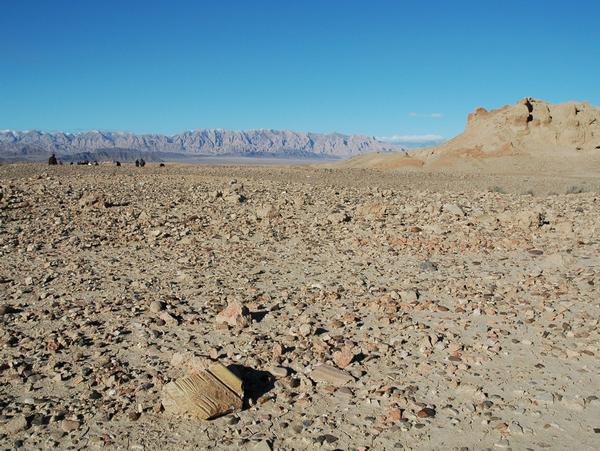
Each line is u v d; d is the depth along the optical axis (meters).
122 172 43.34
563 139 87.69
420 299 9.24
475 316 8.30
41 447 5.22
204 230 16.00
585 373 6.32
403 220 17.05
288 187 28.52
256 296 9.62
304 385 6.24
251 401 5.90
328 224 16.70
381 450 5.00
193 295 9.83
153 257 12.85
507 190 34.88
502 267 11.27
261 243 14.30
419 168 82.44
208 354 7.09
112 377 6.42
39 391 6.29
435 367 6.60
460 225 15.89
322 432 5.32
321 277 10.95
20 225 16.27
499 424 5.29
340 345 7.30
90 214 18.28
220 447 5.12
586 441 5.01
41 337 7.79
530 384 6.09
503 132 90.31
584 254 12.01
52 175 35.66
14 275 11.18
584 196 23.69
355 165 107.75
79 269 11.64
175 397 5.73
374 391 6.06
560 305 8.55
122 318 8.55
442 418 5.49
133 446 5.17
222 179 34.09
